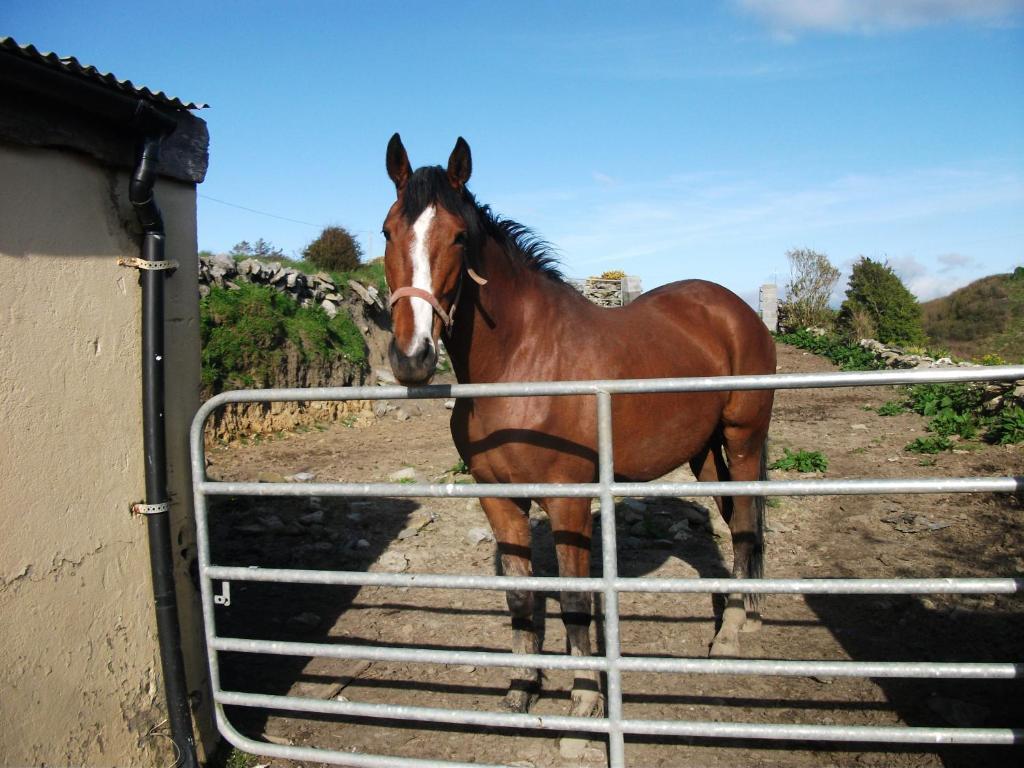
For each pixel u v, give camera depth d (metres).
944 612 3.75
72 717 2.21
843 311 20.69
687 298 3.73
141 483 2.51
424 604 4.25
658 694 3.12
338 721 3.03
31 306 2.11
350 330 11.34
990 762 2.58
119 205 2.42
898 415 9.22
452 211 2.44
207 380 8.34
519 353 2.83
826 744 2.74
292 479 6.90
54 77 2.02
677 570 4.56
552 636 3.75
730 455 3.72
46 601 2.14
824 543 4.90
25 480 2.08
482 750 2.79
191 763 2.57
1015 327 26.58
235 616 4.11
